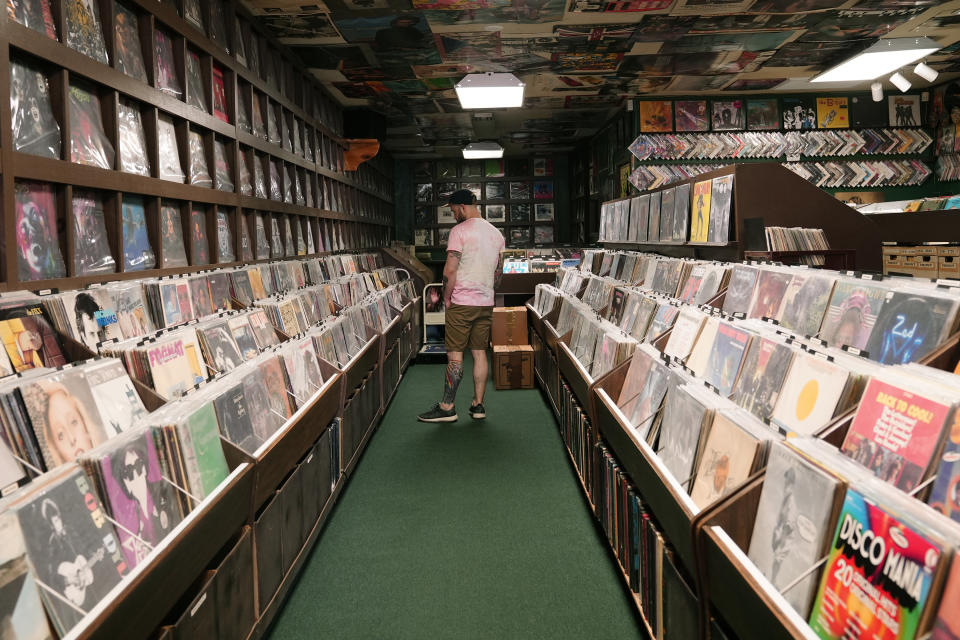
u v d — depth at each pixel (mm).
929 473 1025
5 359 1402
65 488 1115
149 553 1276
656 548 1796
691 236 3373
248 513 1749
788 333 1815
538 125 8625
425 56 5141
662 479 1606
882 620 894
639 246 5602
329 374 2846
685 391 1801
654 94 6945
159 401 1668
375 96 6500
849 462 1142
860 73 4965
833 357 1478
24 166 1755
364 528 2975
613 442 2307
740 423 1480
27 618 936
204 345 2061
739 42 5020
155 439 1453
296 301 3234
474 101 5375
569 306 4480
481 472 3688
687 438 1732
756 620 1111
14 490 1112
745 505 1323
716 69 5879
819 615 1047
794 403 1515
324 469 2744
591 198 9758
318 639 2123
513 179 11547
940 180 7078
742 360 1849
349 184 6711
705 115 7070
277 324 2891
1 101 1675
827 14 4410
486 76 5027
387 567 2607
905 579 859
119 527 1229
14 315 1481
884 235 5461
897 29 4777
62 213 2002
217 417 1711
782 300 2025
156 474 1417
